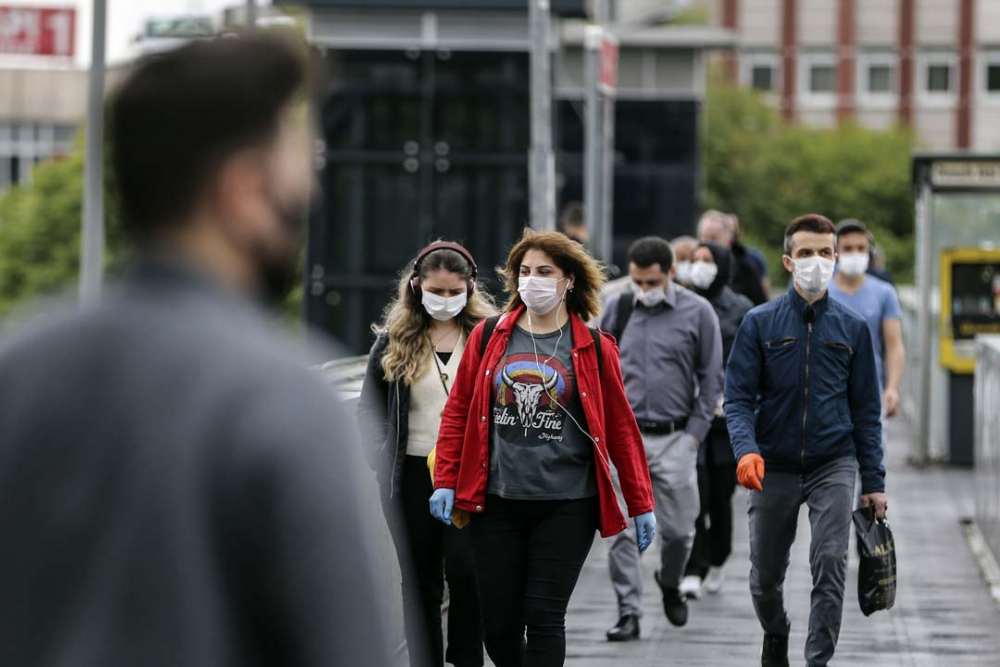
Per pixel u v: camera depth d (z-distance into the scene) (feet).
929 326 112.78
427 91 149.38
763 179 449.89
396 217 150.10
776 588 49.85
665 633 59.72
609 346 43.88
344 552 12.46
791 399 48.62
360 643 12.48
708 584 68.39
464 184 150.20
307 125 13.91
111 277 13.47
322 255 150.00
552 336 43.45
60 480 12.66
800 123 493.77
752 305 75.66
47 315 13.51
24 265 353.92
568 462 42.50
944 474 109.50
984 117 519.19
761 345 48.96
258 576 12.41
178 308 13.08
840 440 48.60
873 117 525.34
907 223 449.06
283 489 12.39
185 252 13.37
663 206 242.58
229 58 13.50
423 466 45.85
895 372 66.44
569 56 235.81
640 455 44.78
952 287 111.75
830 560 48.01
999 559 72.13
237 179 13.47
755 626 61.00
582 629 60.34
